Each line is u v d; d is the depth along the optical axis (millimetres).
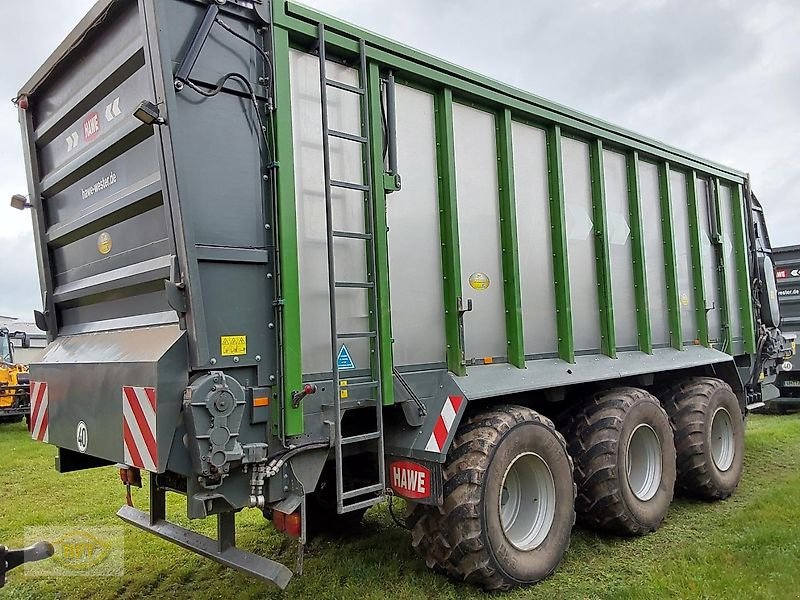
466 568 3695
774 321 8227
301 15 3268
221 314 2945
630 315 5516
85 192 3863
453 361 3932
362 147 3562
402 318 3736
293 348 3109
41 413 3904
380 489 3459
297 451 3127
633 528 4723
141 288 3406
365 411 3781
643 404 4957
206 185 2936
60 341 4125
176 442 2828
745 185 7566
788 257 12094
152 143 3188
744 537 4609
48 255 4336
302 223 3254
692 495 5848
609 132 5293
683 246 6352
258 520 5293
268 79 3158
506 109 4426
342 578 4113
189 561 4512
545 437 4113
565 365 4688
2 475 7695
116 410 3076
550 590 3902
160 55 2826
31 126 4316
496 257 4336
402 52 3738
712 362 6184
